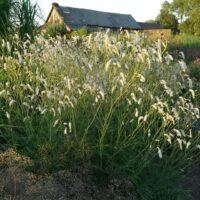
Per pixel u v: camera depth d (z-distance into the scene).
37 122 5.55
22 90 5.84
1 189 4.40
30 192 4.45
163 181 5.38
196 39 24.52
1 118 5.56
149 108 5.63
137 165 5.26
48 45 6.12
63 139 5.13
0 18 8.51
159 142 5.30
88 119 5.15
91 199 4.72
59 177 4.77
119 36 6.37
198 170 6.21
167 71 6.19
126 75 5.45
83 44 6.73
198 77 11.21
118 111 5.47
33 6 8.89
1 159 4.87
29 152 5.21
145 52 5.18
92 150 5.12
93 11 62.78
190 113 6.24
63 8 60.06
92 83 5.18
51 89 5.70
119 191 4.96
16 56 7.17
